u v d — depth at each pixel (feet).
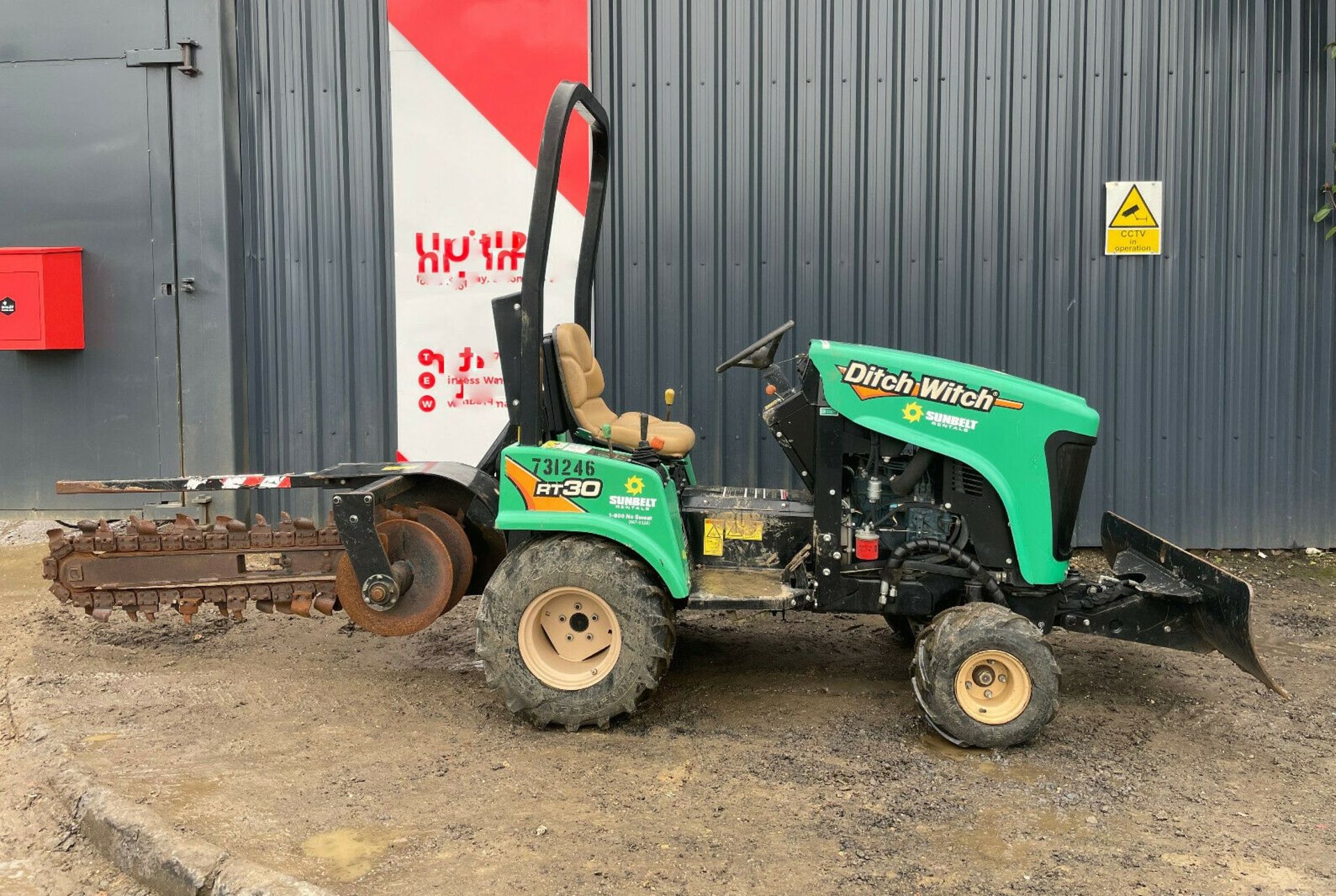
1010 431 11.52
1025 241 18.71
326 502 20.34
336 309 19.84
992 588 11.70
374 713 12.12
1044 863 8.66
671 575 11.29
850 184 18.75
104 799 9.44
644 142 18.93
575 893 8.11
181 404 20.12
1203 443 19.10
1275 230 18.70
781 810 9.61
